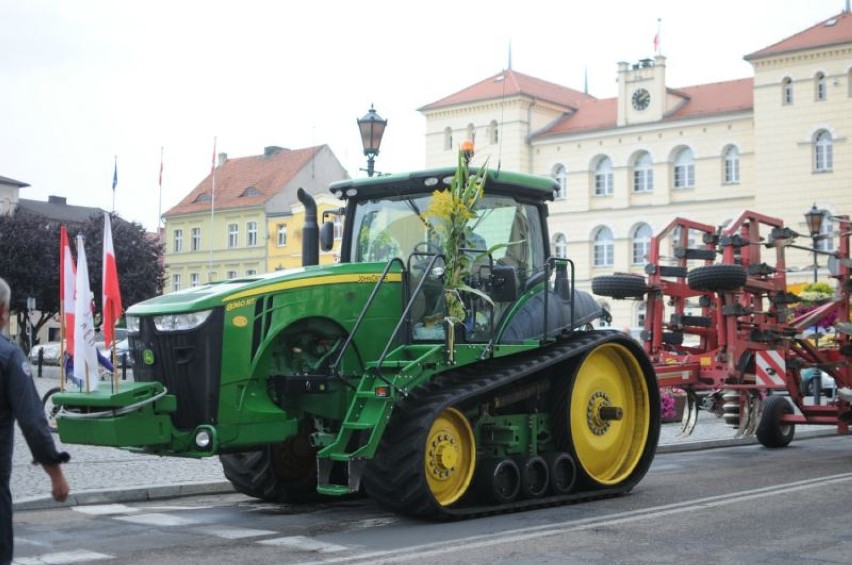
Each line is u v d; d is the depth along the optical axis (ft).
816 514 30.50
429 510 28.84
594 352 34.94
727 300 44.32
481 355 31.07
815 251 48.39
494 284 30.83
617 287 45.83
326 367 30.04
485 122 208.54
